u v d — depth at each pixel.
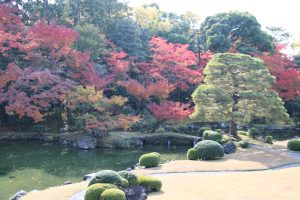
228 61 26.98
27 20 37.78
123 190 12.43
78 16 41.34
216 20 47.69
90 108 30.55
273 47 47.47
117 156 25.59
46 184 17.94
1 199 15.33
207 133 26.66
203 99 26.44
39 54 31.91
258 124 40.22
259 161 20.22
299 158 21.50
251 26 45.94
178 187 14.62
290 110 41.25
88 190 11.92
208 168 18.48
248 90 25.86
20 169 21.09
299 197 13.23
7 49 31.73
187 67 38.91
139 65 37.31
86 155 25.69
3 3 36.22
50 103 33.69
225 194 13.63
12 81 30.33
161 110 31.55
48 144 29.39
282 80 37.00
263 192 13.89
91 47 35.72
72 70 33.16
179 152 27.34
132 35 39.94
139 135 31.16
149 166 19.28
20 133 31.55
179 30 52.09
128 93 36.06
